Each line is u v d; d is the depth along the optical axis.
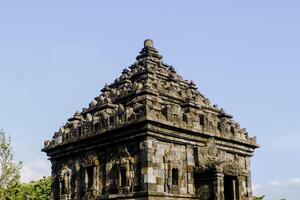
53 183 39.12
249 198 38.03
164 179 30.95
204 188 32.59
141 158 30.48
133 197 30.14
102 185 33.59
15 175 39.34
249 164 39.38
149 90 34.88
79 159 36.72
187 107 36.56
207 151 34.66
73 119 39.81
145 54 41.97
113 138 33.09
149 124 30.42
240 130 39.12
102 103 38.41
